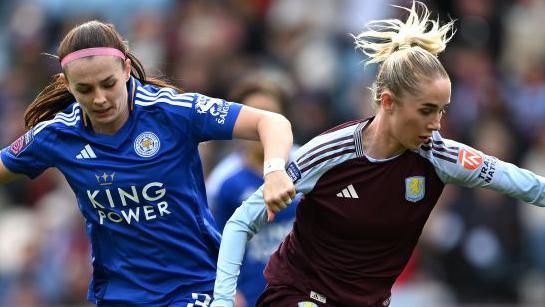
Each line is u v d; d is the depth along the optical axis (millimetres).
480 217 37281
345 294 17641
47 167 18125
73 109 18000
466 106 43781
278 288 18016
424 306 36000
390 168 17234
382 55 17656
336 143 17328
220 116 17391
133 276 17688
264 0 48375
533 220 39156
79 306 38625
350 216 17359
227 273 16906
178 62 45750
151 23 47125
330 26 46812
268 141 16703
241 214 17203
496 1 47281
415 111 16594
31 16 49562
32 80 47375
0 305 39094
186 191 17578
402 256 17828
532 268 38594
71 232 39562
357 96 43938
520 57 47312
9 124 45438
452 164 17203
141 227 17500
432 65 16594
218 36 46344
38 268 39375
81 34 16828
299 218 17938
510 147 42094
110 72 16812
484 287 36875
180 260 17672
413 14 17688
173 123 17484
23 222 41406
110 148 17484
